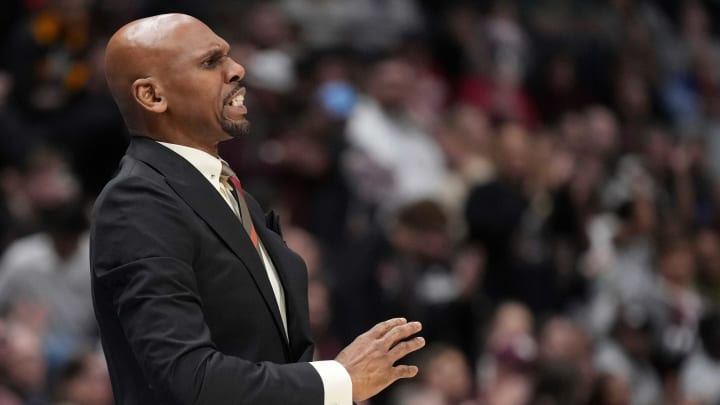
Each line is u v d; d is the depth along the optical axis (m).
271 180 27.94
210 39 9.66
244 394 8.81
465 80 36.94
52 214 23.52
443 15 38.50
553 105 38.72
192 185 9.45
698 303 29.31
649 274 29.03
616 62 40.50
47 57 29.12
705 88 43.78
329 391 9.09
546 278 27.80
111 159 28.84
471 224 27.27
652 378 26.98
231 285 9.34
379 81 30.52
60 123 28.64
